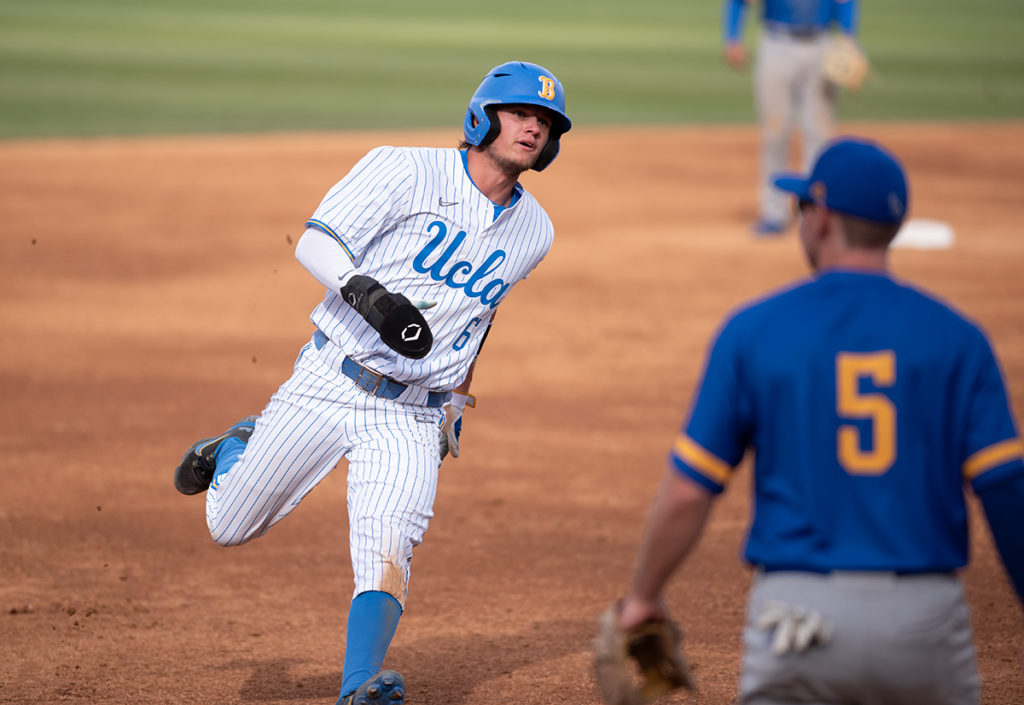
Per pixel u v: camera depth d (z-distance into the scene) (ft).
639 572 31.45
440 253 45.21
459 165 45.60
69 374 96.32
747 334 30.94
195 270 128.98
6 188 163.32
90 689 49.57
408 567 45.21
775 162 150.00
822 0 144.36
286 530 69.26
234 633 55.52
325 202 44.04
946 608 30.22
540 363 103.04
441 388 46.88
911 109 260.83
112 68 273.75
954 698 30.76
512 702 48.80
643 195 173.27
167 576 62.08
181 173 175.63
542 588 61.21
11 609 57.41
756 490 31.58
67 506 71.10
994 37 405.39
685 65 314.96
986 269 135.03
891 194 31.17
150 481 75.51
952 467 30.55
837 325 30.60
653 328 113.39
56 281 123.24
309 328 110.93
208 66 282.15
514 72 44.62
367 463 45.32
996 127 236.84
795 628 29.86
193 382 95.09
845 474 30.17
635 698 32.12
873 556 29.94
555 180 181.47
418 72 284.41
